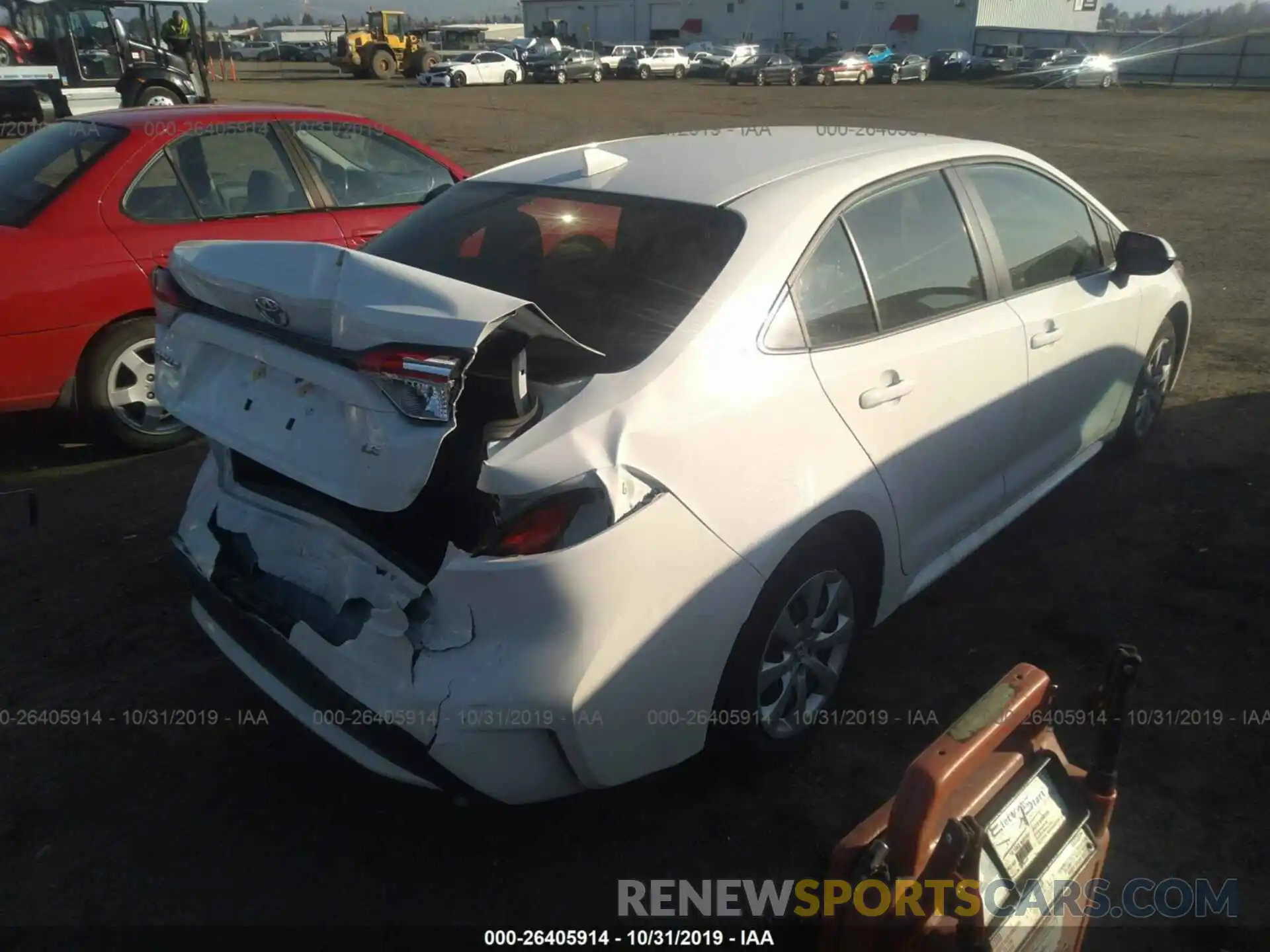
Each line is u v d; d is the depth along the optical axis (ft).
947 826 5.86
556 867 8.87
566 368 8.28
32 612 12.48
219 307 8.64
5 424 18.28
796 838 9.15
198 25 56.24
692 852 9.02
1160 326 15.55
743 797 9.60
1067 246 13.29
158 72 53.72
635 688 7.83
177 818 9.37
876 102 96.27
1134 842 8.96
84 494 15.65
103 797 9.61
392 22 142.10
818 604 9.55
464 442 7.66
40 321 15.46
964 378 10.83
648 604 7.74
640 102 96.07
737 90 118.52
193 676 11.38
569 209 10.21
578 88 123.34
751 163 10.54
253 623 8.80
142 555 13.85
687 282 9.00
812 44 185.47
